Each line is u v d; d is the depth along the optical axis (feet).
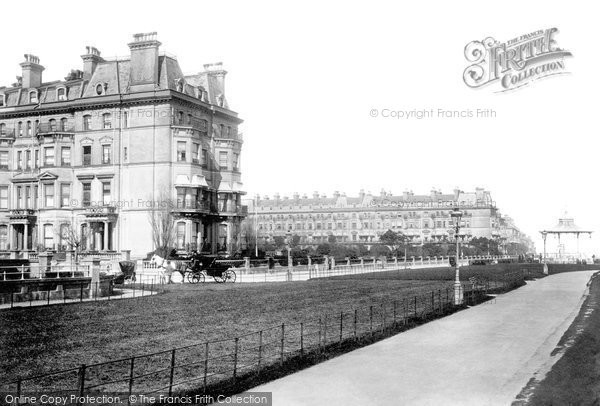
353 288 139.54
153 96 219.20
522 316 88.94
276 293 125.29
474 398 42.96
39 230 231.91
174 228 217.77
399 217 526.98
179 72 238.27
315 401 41.93
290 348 61.77
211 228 241.76
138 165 221.66
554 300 113.19
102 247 226.58
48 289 110.93
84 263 174.09
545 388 44.88
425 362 55.31
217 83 264.72
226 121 263.29
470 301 107.86
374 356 58.18
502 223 629.51
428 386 46.44
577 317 84.89
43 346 61.31
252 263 208.54
